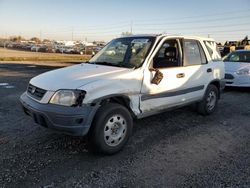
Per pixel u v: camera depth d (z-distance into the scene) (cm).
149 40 515
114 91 420
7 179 345
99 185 339
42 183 339
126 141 443
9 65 2120
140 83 461
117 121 425
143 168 386
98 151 416
